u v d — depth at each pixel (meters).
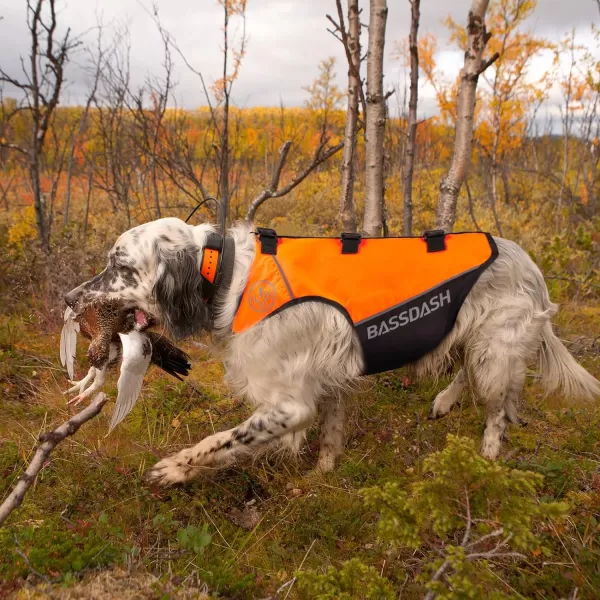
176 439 3.76
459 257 3.26
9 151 13.80
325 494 3.25
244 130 9.98
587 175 11.48
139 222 8.36
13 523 2.73
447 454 1.91
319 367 3.15
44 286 5.80
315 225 9.19
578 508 3.01
